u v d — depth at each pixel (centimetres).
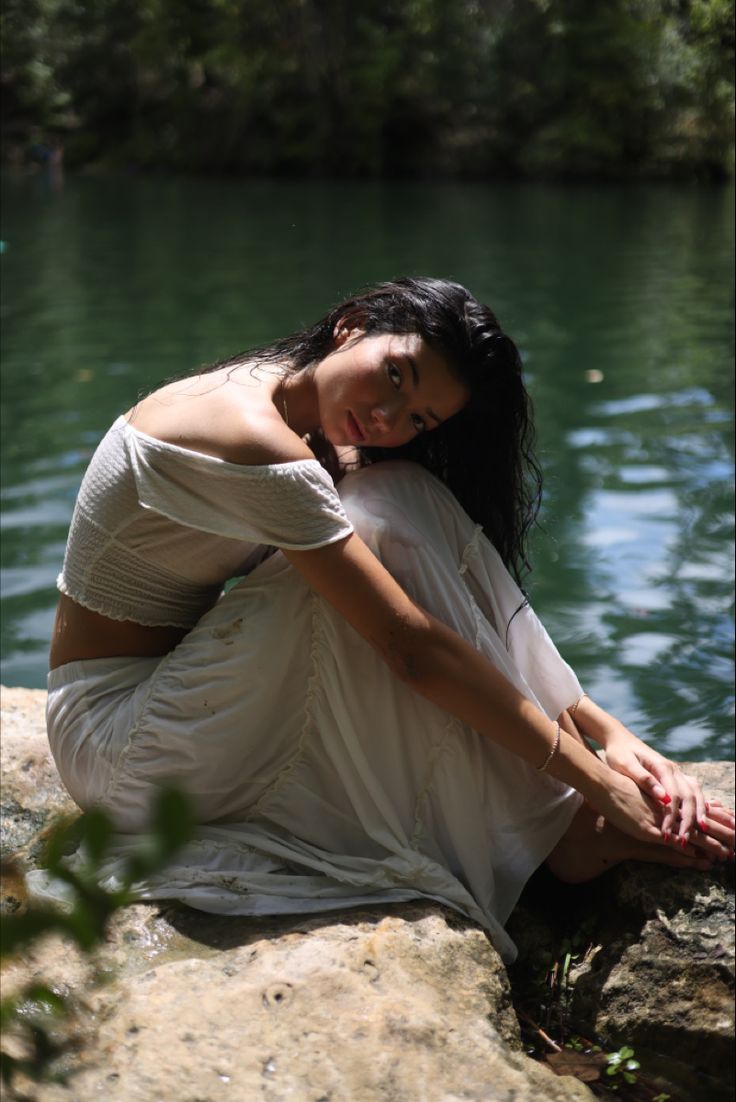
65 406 656
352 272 1115
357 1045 172
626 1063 199
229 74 2509
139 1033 171
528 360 764
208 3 2511
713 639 383
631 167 2250
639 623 394
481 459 224
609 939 214
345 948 190
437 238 1370
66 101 2669
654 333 843
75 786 220
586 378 716
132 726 211
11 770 255
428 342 205
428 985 186
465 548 220
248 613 208
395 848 209
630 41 2194
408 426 210
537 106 2305
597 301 966
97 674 221
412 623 199
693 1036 201
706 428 609
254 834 214
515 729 205
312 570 198
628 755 221
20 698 288
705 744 324
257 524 199
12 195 1953
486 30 2359
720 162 2192
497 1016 190
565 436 596
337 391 209
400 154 2400
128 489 208
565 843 223
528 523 238
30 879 203
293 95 2439
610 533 470
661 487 521
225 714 207
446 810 211
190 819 61
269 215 1648
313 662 207
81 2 2670
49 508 492
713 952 205
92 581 217
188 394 209
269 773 215
